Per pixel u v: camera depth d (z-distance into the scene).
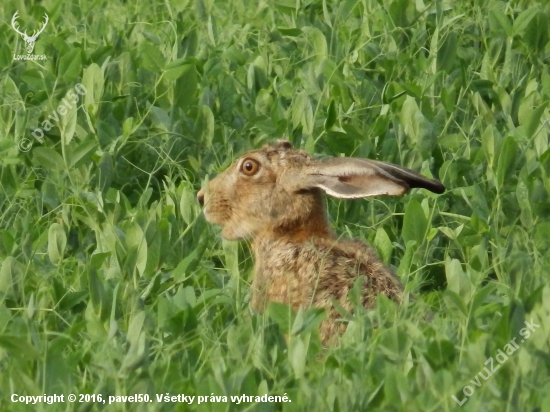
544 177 17.11
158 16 24.62
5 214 16.48
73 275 15.03
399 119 18.38
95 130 18.39
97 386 11.88
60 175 17.20
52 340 13.54
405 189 14.42
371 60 21.27
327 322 13.85
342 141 18.11
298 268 14.59
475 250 15.63
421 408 11.57
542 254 15.57
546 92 20.16
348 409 11.45
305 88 19.98
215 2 25.92
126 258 14.62
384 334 12.47
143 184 18.23
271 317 13.28
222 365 12.30
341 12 23.66
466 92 20.31
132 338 12.19
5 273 14.18
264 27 23.50
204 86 20.20
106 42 22.31
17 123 18.23
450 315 13.66
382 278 14.16
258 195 15.28
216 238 16.48
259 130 19.20
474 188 16.31
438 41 20.81
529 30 21.55
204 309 13.91
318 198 15.21
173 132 18.25
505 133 18.98
